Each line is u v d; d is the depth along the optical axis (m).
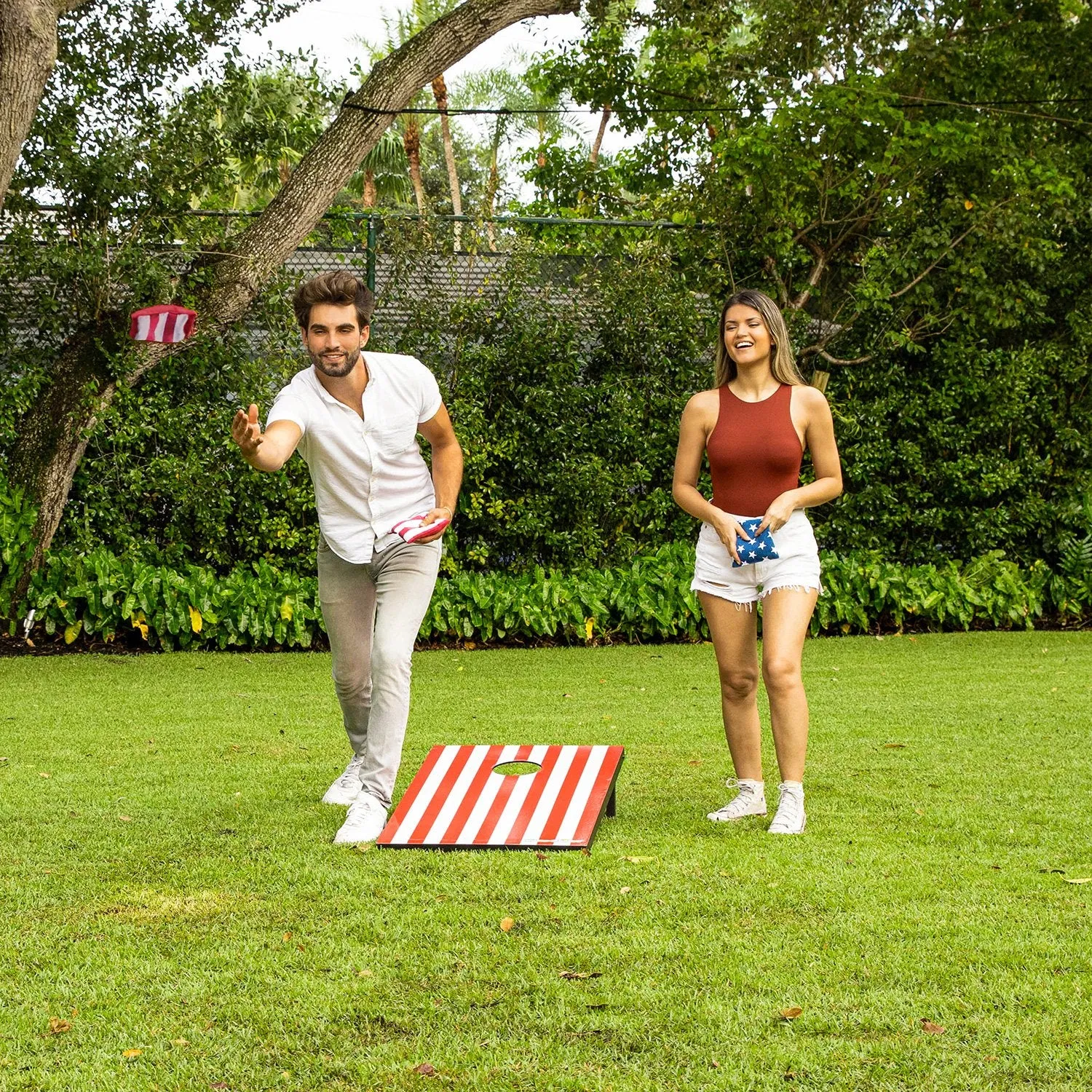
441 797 4.29
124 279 9.73
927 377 11.48
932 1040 2.46
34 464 9.84
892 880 3.56
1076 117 11.91
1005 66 11.48
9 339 9.87
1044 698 7.45
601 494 10.80
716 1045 2.45
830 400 11.41
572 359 10.96
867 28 12.06
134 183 9.69
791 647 4.21
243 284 10.04
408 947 3.03
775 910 3.30
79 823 4.36
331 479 4.31
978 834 4.14
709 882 3.56
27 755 5.80
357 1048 2.46
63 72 9.74
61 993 2.75
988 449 11.59
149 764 5.54
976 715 6.82
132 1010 2.66
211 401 10.42
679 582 10.67
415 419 4.34
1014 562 11.67
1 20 7.92
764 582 4.32
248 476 10.30
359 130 10.09
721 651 4.41
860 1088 2.26
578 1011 2.62
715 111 11.53
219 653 9.83
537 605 10.48
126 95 10.12
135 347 9.81
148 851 3.96
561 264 11.09
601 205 12.88
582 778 4.34
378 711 4.24
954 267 11.01
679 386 11.21
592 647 10.36
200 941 3.09
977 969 2.85
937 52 11.41
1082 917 3.22
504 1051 2.43
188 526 10.48
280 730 6.52
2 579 9.77
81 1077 2.34
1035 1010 2.61
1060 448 11.71
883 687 7.98
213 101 10.18
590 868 3.73
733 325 4.35
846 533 11.42
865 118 10.72
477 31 10.19
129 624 10.08
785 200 10.84
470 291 10.90
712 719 6.86
